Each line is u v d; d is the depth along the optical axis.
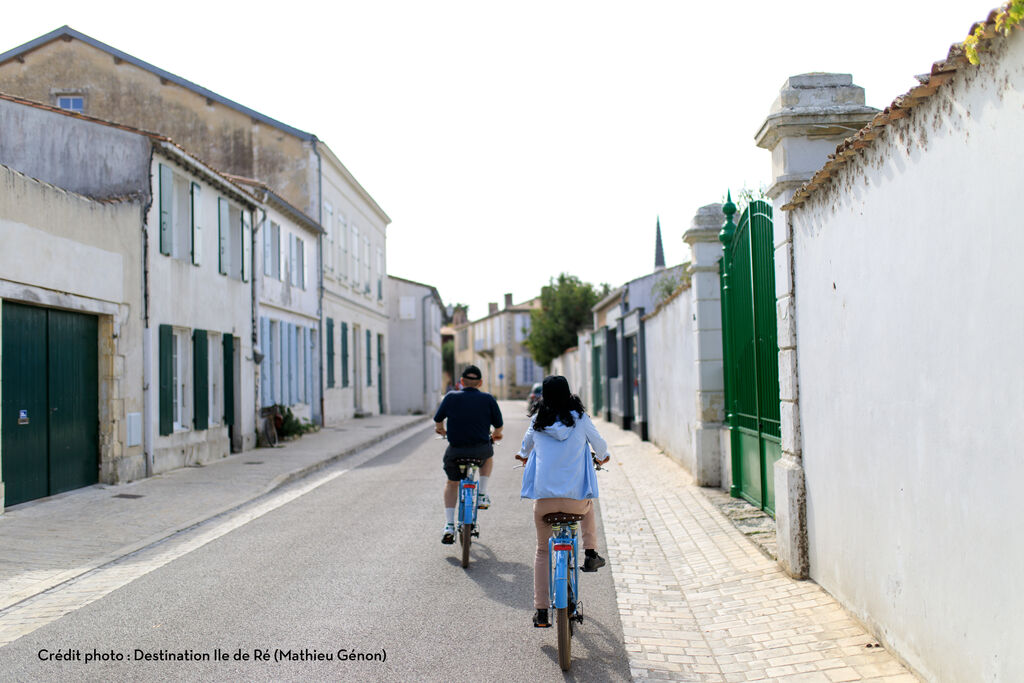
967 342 3.78
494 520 9.50
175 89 24.34
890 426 4.71
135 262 12.62
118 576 7.16
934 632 4.18
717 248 11.53
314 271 24.14
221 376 16.27
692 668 4.91
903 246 4.47
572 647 5.27
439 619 5.79
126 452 12.33
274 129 24.39
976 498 3.72
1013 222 3.35
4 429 9.73
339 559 7.62
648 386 18.95
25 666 4.89
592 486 5.29
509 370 66.44
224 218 16.55
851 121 6.45
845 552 5.54
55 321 10.81
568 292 49.78
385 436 22.80
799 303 6.43
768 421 8.91
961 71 3.74
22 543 8.28
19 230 9.74
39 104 13.27
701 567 7.27
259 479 12.97
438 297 42.28
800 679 4.59
